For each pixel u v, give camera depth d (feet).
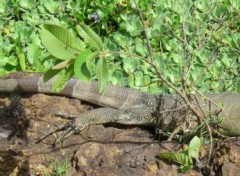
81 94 36.81
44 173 31.91
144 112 36.58
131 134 35.27
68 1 45.96
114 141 33.68
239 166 31.73
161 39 44.34
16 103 35.83
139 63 42.39
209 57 43.42
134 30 44.37
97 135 34.27
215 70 43.45
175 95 37.06
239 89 42.52
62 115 35.06
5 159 32.71
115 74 41.68
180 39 43.93
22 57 41.19
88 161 31.96
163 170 31.99
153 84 41.70
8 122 34.73
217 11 47.26
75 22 44.93
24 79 36.19
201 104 36.47
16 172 32.37
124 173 31.60
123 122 36.19
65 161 31.86
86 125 34.60
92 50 23.50
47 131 33.88
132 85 41.47
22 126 34.35
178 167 32.30
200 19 46.44
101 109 35.55
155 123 36.65
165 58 42.98
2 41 42.78
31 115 34.94
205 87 41.88
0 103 36.06
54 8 45.32
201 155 32.94
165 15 45.80
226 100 36.88
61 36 21.30
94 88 36.83
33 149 32.76
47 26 21.09
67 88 36.42
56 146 33.14
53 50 21.33
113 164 31.99
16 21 44.75
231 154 32.32
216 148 33.27
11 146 33.12
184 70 35.65
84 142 33.58
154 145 33.65
